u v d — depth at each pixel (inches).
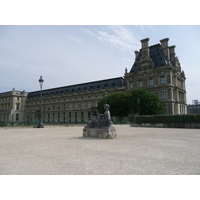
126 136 764.0
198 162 319.9
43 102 5669.3
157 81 3336.6
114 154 386.9
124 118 2972.4
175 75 3425.2
